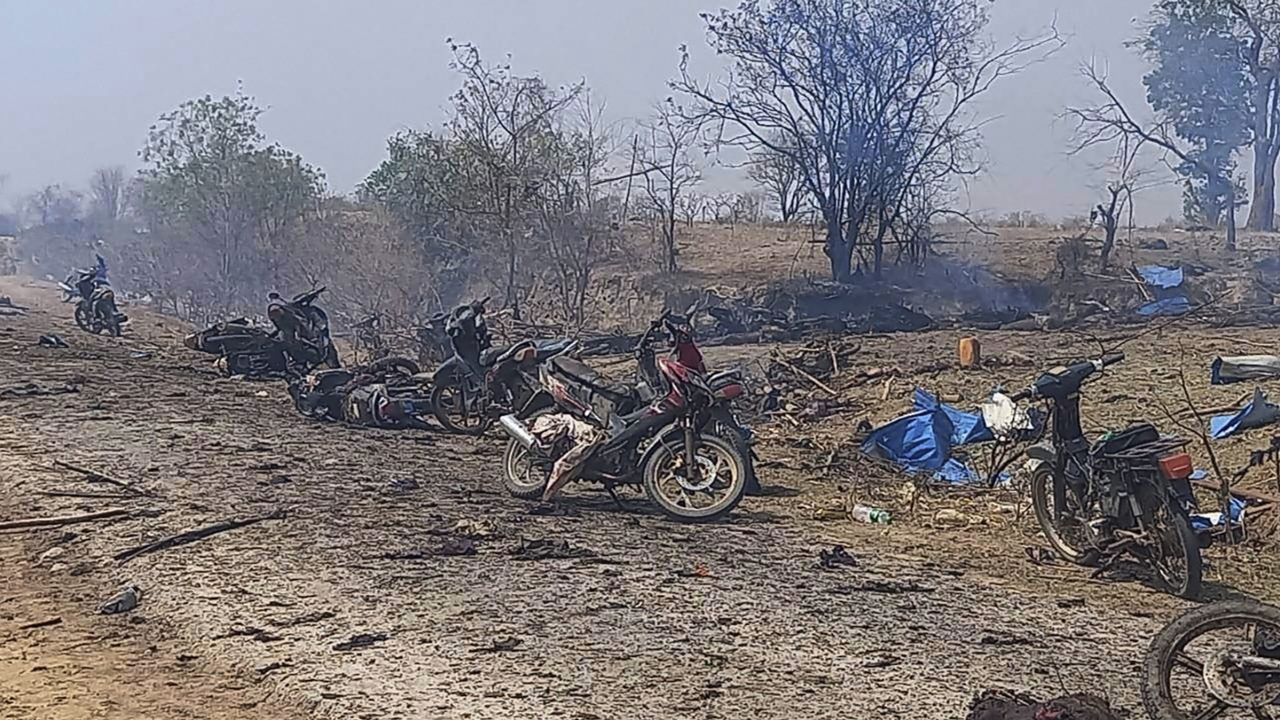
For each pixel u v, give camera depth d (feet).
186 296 146.20
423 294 112.16
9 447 39.11
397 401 49.01
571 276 111.86
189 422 46.37
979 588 26.73
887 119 115.14
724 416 34.17
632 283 117.70
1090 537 28.37
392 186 118.62
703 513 32.86
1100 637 23.13
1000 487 40.37
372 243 115.34
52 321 111.55
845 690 19.52
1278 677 17.03
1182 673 20.17
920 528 34.01
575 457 33.04
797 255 126.00
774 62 113.80
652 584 25.55
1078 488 29.14
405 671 19.98
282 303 65.57
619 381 35.04
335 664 20.31
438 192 112.27
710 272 121.90
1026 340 77.20
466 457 42.68
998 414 44.42
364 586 24.77
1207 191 159.12
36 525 29.63
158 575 25.46
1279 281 109.81
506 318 90.74
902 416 49.26
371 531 29.35
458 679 19.63
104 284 99.04
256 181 143.95
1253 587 27.99
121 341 90.27
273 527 29.53
